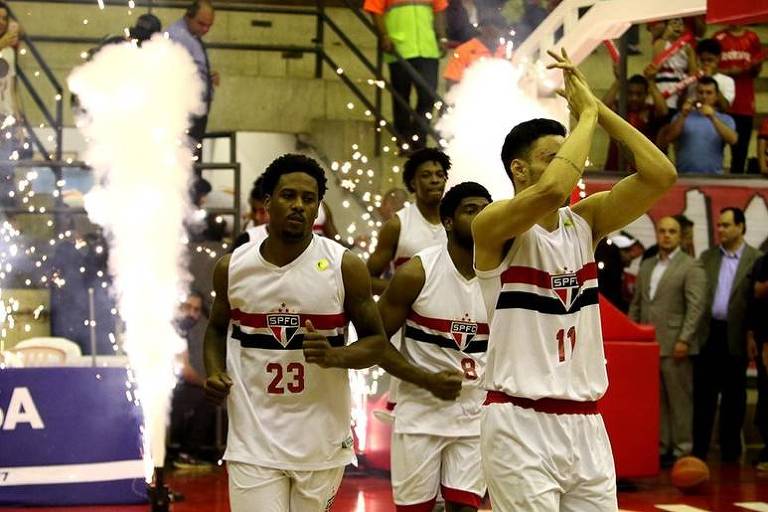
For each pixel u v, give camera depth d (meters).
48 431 7.50
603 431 3.84
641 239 10.71
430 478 5.37
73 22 13.03
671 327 9.85
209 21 10.36
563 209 3.87
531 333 3.73
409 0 10.85
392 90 10.48
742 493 8.38
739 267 10.07
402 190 9.55
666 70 11.34
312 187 4.38
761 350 9.77
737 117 11.56
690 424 9.86
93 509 7.42
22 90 12.46
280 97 12.19
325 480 4.46
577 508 3.79
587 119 3.67
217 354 4.51
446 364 5.39
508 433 3.71
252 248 4.45
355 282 4.43
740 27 11.67
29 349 8.46
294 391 4.39
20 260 9.95
